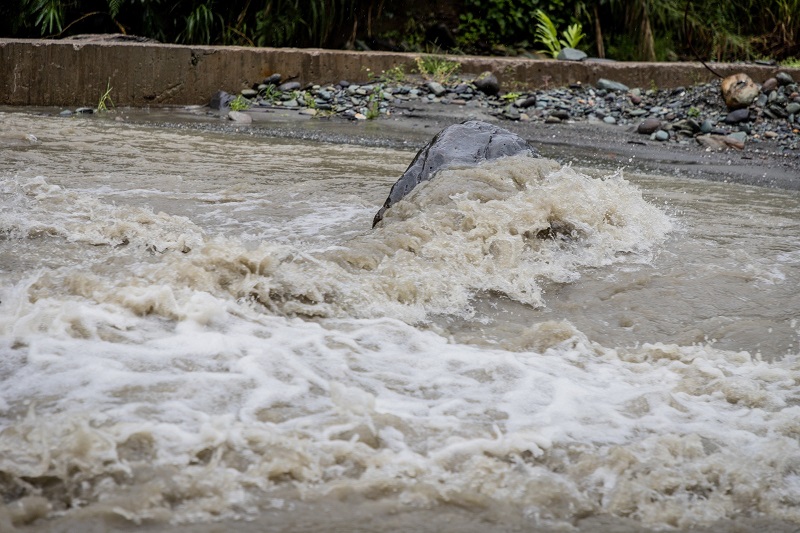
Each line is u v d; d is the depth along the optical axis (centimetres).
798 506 489
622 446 535
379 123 2273
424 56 2686
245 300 730
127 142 1741
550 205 1004
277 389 566
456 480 485
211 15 2912
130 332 628
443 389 603
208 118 2280
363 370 621
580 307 837
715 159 1923
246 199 1229
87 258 848
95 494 444
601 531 457
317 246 980
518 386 615
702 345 756
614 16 3195
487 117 2366
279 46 2977
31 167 1366
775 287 903
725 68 2616
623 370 675
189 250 906
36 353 579
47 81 2386
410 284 802
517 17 3123
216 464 475
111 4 2786
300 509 450
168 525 429
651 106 2452
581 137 2147
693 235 1102
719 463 521
